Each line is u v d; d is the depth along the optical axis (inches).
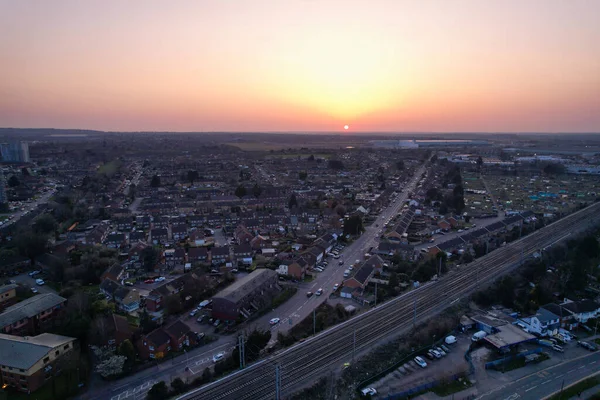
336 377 3115.2
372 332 3767.2
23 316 3695.9
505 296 4453.7
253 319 4143.7
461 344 3688.5
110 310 4109.3
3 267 5260.8
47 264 5270.7
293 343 3659.0
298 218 7859.3
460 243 6314.0
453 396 2994.6
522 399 2955.2
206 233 7185.0
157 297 4372.5
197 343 3688.5
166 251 5949.8
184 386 3006.9
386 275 5255.9
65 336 3526.1
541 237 6609.3
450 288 4731.8
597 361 3425.2
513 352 3533.5
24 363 2992.1
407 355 3454.7
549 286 4783.5
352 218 7096.5
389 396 2940.5
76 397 2960.1
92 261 5172.2
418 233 7140.8
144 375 3221.0
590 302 4136.3
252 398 2856.8
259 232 7337.6
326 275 5344.5
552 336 3784.5
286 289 4813.0
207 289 4726.9
